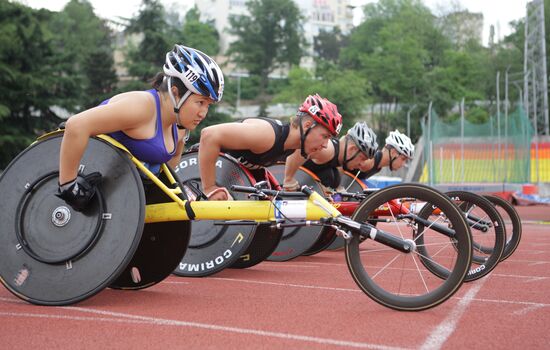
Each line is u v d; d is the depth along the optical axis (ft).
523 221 58.65
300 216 13.28
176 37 204.33
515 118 97.81
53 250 12.80
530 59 128.26
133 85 189.06
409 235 38.63
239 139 15.76
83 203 12.46
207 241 17.98
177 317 12.01
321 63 326.85
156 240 14.75
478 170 96.78
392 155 26.81
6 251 13.08
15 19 132.57
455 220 12.17
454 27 357.61
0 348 9.69
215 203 13.75
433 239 29.35
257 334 10.69
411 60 249.96
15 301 13.38
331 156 22.74
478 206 18.33
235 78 361.92
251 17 387.75
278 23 375.45
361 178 27.20
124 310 12.60
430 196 12.30
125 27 204.74
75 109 145.89
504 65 260.42
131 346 9.85
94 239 12.56
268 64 376.48
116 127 12.71
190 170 18.54
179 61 13.04
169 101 13.24
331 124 15.37
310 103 15.58
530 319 12.31
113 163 12.79
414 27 297.53
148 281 15.03
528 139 96.53
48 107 137.08
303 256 26.11
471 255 12.10
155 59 198.70
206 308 13.03
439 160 97.35
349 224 12.53
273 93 363.56
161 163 13.84
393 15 326.85
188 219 13.83
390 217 20.72
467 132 98.48
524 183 95.81
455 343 10.22
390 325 11.46
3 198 13.29
